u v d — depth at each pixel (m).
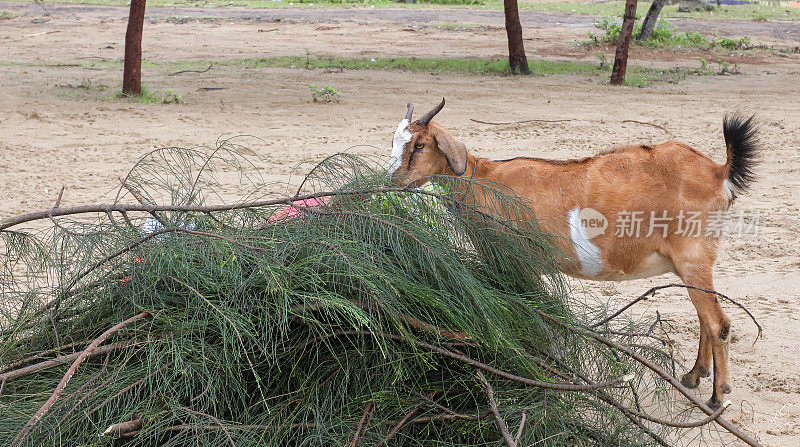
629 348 4.61
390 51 22.94
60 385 3.39
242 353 3.87
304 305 3.83
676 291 6.98
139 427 3.59
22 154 11.07
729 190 4.95
